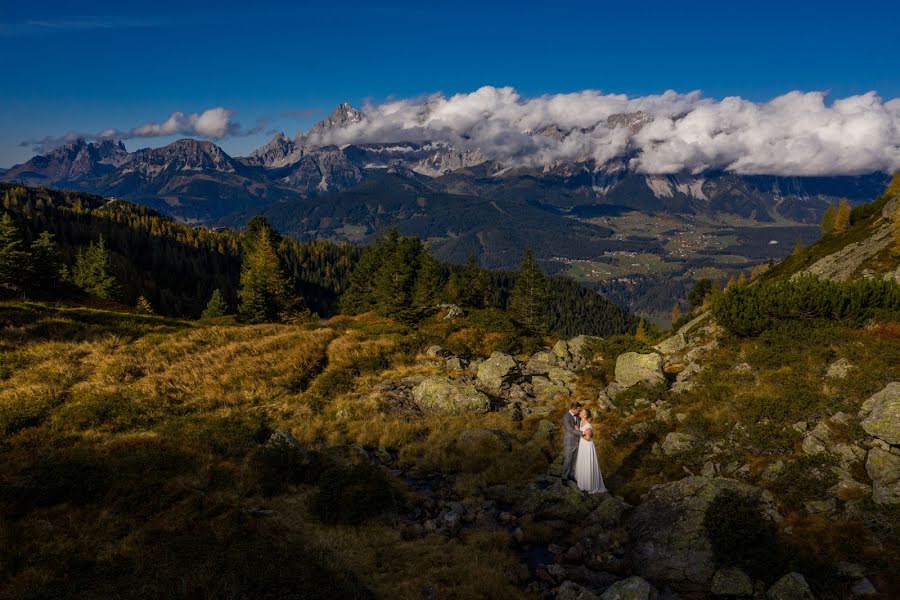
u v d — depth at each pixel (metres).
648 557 9.71
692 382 16.73
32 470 12.91
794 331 16.23
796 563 8.66
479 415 20.20
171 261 169.88
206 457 14.86
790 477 10.88
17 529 9.81
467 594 8.98
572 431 13.54
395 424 19.00
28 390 19.77
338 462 15.64
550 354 28.00
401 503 13.20
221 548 9.39
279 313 65.19
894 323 15.30
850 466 10.72
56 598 7.71
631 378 18.97
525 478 14.34
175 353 27.19
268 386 23.17
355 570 9.78
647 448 14.27
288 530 11.26
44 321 30.03
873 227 67.38
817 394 12.95
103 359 24.72
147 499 11.70
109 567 8.77
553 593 9.32
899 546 8.65
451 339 35.22
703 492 10.71
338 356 28.48
